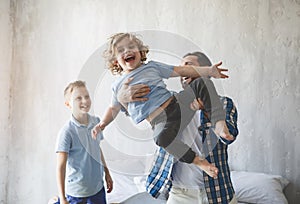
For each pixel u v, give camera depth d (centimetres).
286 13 293
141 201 215
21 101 354
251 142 301
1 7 346
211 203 161
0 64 347
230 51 304
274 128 296
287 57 293
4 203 354
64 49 344
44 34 349
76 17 341
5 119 352
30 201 352
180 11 315
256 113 300
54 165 345
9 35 354
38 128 350
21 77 355
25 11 354
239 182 272
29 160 352
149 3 322
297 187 291
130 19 326
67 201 206
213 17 308
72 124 208
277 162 295
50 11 348
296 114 292
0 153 349
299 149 291
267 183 268
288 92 293
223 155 166
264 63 298
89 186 209
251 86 300
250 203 265
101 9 334
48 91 347
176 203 167
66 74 342
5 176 354
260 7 298
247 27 301
